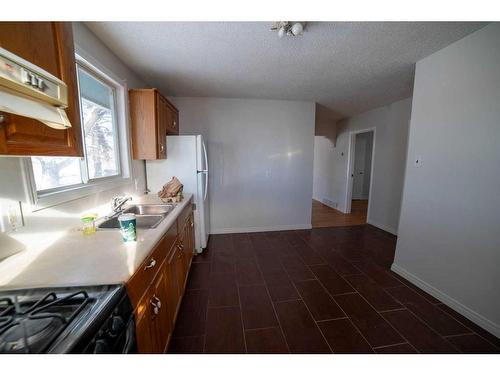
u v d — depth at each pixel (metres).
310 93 3.14
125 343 0.75
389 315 1.75
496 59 1.50
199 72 2.37
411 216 2.21
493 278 1.55
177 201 2.21
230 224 3.69
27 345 0.55
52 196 1.19
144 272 1.01
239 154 3.54
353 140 4.79
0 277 0.83
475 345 1.46
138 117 2.24
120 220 1.13
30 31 0.75
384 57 2.03
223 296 1.99
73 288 0.77
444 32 1.62
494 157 1.53
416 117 2.13
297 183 3.77
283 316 1.74
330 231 3.77
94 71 1.70
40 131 0.79
